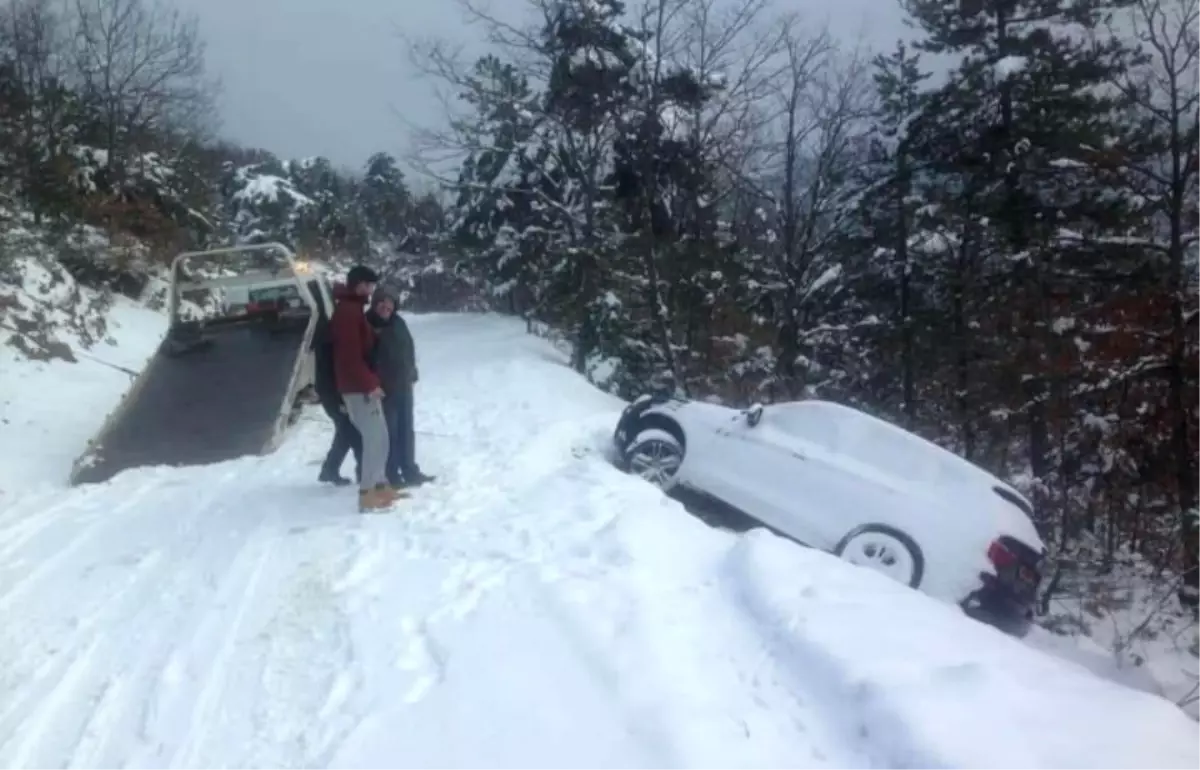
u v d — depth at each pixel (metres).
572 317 22.88
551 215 26.47
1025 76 25.22
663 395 12.09
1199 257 22.06
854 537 9.71
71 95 25.59
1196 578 17.69
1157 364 20.34
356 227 47.84
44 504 8.80
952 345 26.50
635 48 23.34
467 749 4.45
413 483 9.23
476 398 14.17
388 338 8.98
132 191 25.61
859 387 28.08
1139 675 12.55
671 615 5.77
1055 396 22.75
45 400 13.00
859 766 4.14
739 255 25.53
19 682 5.25
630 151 23.58
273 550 7.28
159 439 10.72
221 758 4.45
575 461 10.58
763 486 10.36
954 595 9.46
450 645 5.53
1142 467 21.83
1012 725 4.21
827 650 5.00
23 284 15.97
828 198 24.56
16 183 21.05
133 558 7.19
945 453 10.27
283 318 13.56
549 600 6.07
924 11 27.50
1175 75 20.70
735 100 23.44
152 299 21.94
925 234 27.94
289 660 5.44
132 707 4.95
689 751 4.23
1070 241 23.56
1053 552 19.69
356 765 4.37
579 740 4.45
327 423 12.28
